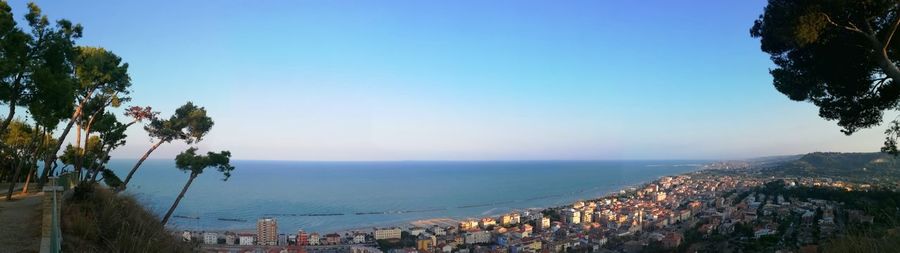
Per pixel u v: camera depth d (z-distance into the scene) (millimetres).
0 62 13047
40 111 15609
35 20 15242
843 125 12992
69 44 16391
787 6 10500
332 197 88688
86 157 25719
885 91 11719
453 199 90438
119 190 13492
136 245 8039
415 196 95562
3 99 14672
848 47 10906
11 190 15766
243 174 183375
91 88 19625
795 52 11836
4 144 27016
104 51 19859
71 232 8258
